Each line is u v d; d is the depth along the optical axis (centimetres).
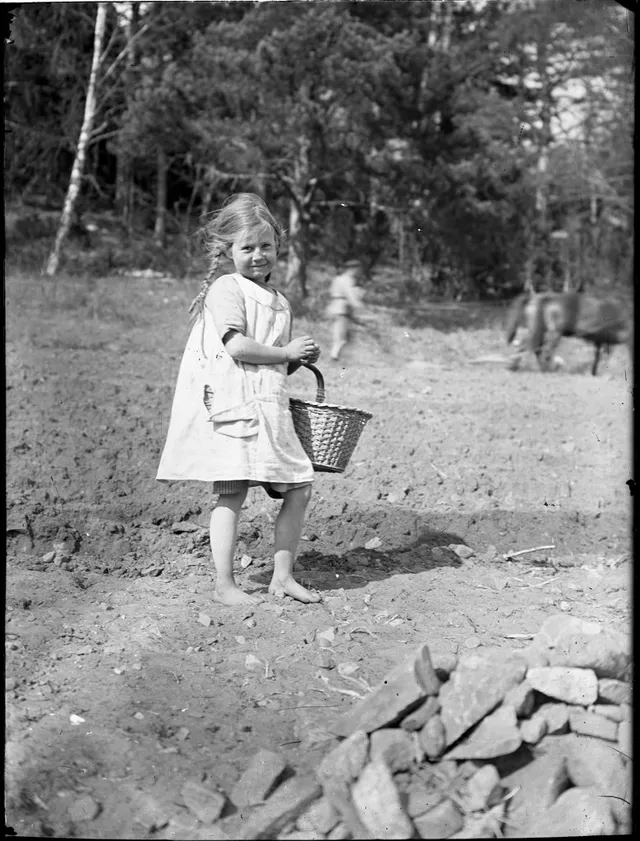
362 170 1820
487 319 1766
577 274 2369
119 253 1928
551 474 577
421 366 1170
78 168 1800
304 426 365
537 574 421
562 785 241
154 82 1717
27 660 301
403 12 1823
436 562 432
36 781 238
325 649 320
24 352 939
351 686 295
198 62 1670
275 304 366
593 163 2306
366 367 1139
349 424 366
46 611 343
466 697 254
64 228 1775
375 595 378
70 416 633
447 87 1727
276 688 292
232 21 1784
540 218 2366
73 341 1048
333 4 1598
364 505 491
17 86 2062
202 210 2272
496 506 509
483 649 272
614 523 491
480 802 234
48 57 2002
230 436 344
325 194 2014
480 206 1980
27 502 447
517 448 638
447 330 1627
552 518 486
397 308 1881
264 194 2044
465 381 1026
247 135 1678
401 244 2197
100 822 227
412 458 591
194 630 333
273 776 242
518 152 2075
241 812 233
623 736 250
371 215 2072
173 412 355
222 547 357
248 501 489
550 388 976
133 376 841
